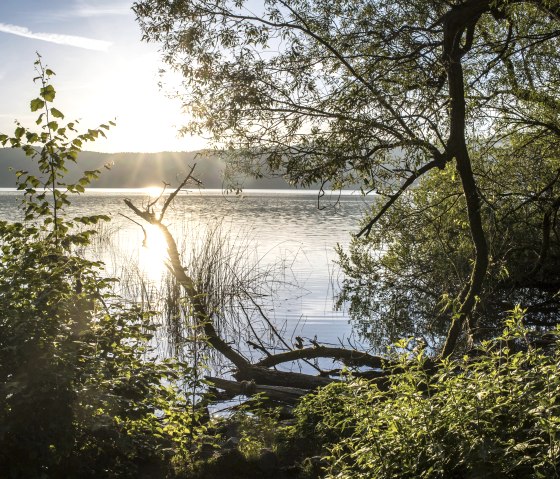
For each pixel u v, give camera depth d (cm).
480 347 600
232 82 1143
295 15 1181
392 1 1214
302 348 1257
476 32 1398
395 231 1670
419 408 536
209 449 700
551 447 440
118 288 1841
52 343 579
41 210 655
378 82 1136
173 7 1148
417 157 1116
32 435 544
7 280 618
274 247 3070
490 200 1417
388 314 1599
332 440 696
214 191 15538
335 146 1109
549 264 1633
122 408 605
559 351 525
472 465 464
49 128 636
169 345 1269
